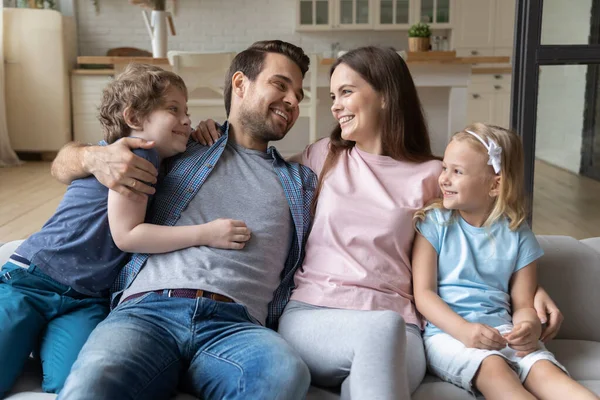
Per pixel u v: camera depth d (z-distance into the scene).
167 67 4.05
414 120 1.67
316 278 1.49
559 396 1.25
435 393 1.33
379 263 1.49
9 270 1.44
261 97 1.60
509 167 1.50
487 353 1.31
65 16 6.22
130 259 1.48
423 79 4.17
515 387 1.24
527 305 1.49
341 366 1.28
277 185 1.58
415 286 1.49
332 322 1.33
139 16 6.73
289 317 1.43
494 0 6.52
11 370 1.29
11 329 1.31
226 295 1.37
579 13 2.14
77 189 1.50
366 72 1.59
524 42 2.16
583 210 2.65
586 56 2.17
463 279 1.49
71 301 1.44
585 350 1.56
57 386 1.29
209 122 1.68
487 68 6.36
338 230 1.52
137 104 1.50
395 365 1.20
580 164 2.45
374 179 1.57
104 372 1.14
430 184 1.58
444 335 1.42
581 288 1.69
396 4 6.56
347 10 6.61
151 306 1.34
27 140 6.08
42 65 5.98
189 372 1.30
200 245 1.43
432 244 1.51
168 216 1.50
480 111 6.46
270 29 6.83
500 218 1.52
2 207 4.05
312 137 4.23
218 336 1.31
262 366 1.19
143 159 1.41
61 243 1.45
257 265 1.46
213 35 6.84
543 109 2.28
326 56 6.70
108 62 4.08
